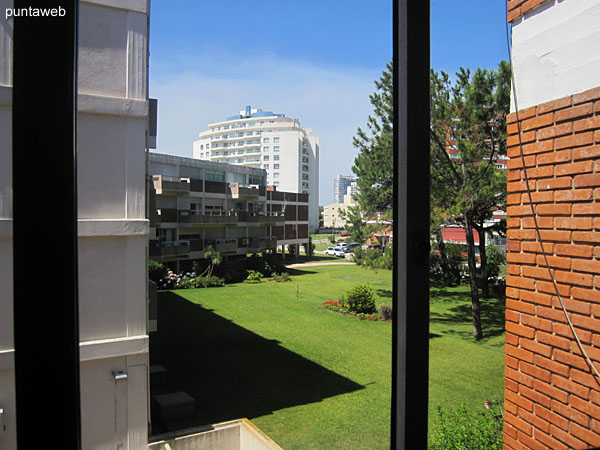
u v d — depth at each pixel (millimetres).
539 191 2693
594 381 2320
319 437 9047
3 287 5414
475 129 14852
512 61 2926
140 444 6590
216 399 10984
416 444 992
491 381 12523
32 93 803
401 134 1007
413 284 990
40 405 787
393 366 1017
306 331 17828
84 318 6191
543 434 2615
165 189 28000
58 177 809
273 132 91812
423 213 1008
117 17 6367
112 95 6320
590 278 2357
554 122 2604
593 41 2377
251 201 35844
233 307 22141
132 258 6434
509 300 2889
